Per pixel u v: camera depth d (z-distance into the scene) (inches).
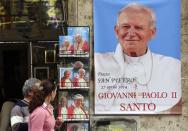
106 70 373.1
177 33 374.3
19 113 299.6
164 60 374.0
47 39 387.5
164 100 374.3
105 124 372.8
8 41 390.3
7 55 390.6
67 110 353.4
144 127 374.3
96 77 372.8
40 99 285.9
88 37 354.6
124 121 373.7
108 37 373.4
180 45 374.9
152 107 374.0
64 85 352.5
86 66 354.6
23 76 390.9
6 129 311.3
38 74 388.5
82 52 353.4
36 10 387.2
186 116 375.6
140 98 373.7
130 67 373.4
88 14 375.9
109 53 373.4
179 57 374.3
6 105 316.5
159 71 374.0
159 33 373.7
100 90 373.1
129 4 373.4
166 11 373.7
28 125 288.0
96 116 373.4
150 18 373.4
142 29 373.7
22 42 390.3
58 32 385.7
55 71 387.2
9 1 387.9
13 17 388.5
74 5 378.0
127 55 373.4
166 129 374.6
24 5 386.9
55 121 319.0
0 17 388.8
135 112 373.7
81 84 353.4
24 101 303.6
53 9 384.8
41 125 282.2
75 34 354.0
